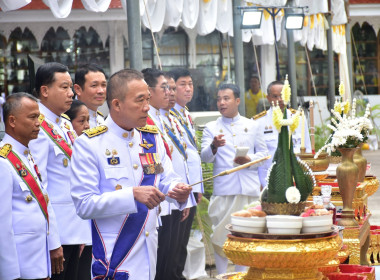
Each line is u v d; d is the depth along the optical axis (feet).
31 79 20.88
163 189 12.53
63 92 15.83
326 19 59.82
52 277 15.65
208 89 60.23
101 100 18.06
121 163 12.05
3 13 46.93
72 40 55.88
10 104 13.84
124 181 12.00
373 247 19.97
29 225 13.58
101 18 48.32
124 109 11.91
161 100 19.19
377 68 84.79
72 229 15.87
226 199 22.56
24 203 13.60
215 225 22.77
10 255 13.20
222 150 22.71
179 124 20.74
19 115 13.79
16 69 54.65
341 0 59.72
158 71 19.30
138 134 12.53
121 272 11.71
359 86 84.74
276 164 11.48
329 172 20.98
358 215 18.52
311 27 54.13
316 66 76.69
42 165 15.23
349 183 16.76
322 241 10.93
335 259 13.29
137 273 11.83
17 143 13.91
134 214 11.87
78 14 47.91
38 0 47.47
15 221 13.48
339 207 18.54
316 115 73.15
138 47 23.54
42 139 15.34
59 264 14.51
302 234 10.84
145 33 58.54
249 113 51.42
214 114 29.50
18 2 23.70
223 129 23.03
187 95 21.49
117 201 11.43
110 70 55.01
